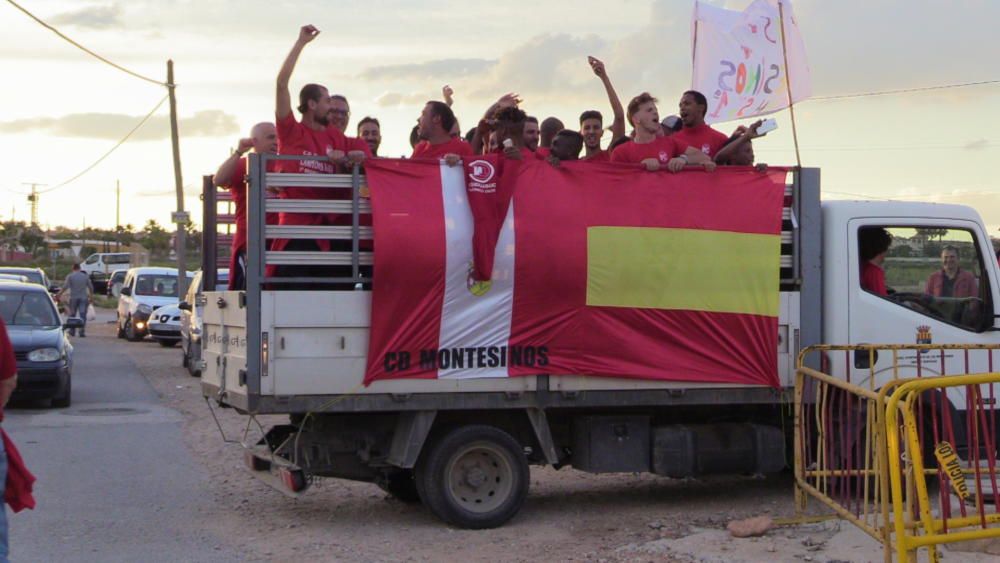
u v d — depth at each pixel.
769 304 8.53
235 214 8.91
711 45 9.91
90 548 7.68
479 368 7.98
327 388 7.73
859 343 8.74
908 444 6.04
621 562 7.16
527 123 9.62
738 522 7.84
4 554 5.63
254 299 7.63
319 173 7.88
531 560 7.29
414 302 7.82
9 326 15.47
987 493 7.37
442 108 8.71
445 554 7.47
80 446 11.96
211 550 7.62
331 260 7.78
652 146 8.99
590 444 8.54
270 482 8.34
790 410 8.88
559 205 8.12
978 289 9.07
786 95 9.45
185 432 13.00
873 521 6.95
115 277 50.91
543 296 8.07
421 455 8.18
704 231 8.40
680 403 8.41
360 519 8.59
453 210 7.90
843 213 8.78
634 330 8.28
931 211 8.98
